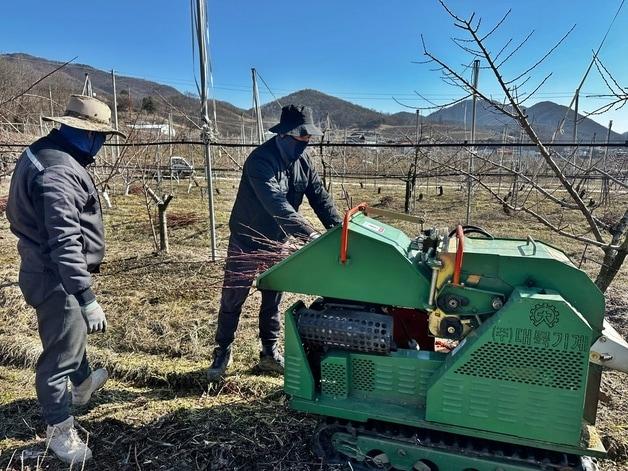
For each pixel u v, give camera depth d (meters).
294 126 2.76
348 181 20.81
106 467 2.44
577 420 1.85
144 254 6.80
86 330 2.54
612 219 10.01
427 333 2.40
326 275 2.17
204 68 5.45
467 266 1.99
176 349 3.68
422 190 18.53
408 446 2.17
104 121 2.47
